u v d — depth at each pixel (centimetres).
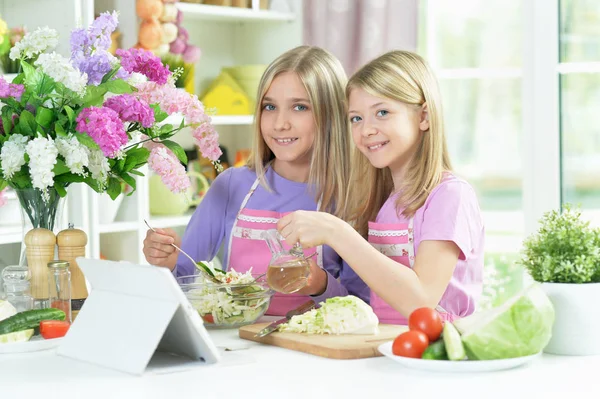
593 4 352
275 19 412
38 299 186
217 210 254
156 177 374
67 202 337
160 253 226
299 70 239
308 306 193
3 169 180
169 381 149
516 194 579
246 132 430
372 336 174
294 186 248
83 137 181
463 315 212
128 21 357
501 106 570
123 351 156
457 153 568
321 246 237
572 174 360
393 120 209
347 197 242
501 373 150
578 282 161
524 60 361
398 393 138
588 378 146
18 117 186
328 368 155
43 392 144
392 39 366
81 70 190
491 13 558
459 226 202
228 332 192
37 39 195
